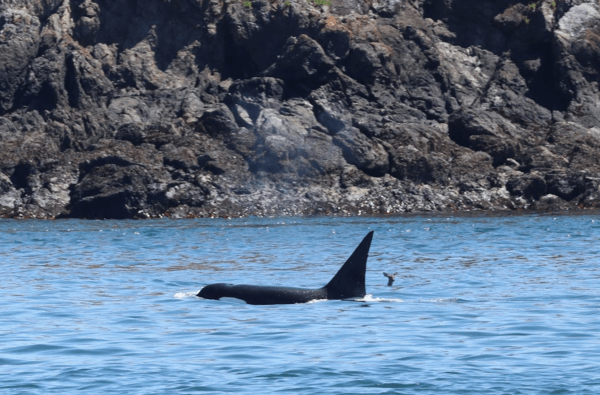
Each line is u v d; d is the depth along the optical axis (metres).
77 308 44.38
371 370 30.08
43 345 34.91
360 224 106.44
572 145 131.25
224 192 124.38
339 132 129.38
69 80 135.25
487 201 125.44
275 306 44.38
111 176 123.50
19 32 137.00
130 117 134.62
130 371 30.31
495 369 30.05
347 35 137.50
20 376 29.70
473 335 36.19
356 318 40.47
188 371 30.23
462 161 129.12
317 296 46.00
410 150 129.00
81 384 28.59
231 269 63.28
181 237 93.31
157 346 34.56
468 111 133.62
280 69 137.00
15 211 122.25
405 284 53.03
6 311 43.50
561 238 85.44
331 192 125.31
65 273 61.31
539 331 36.88
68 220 118.75
